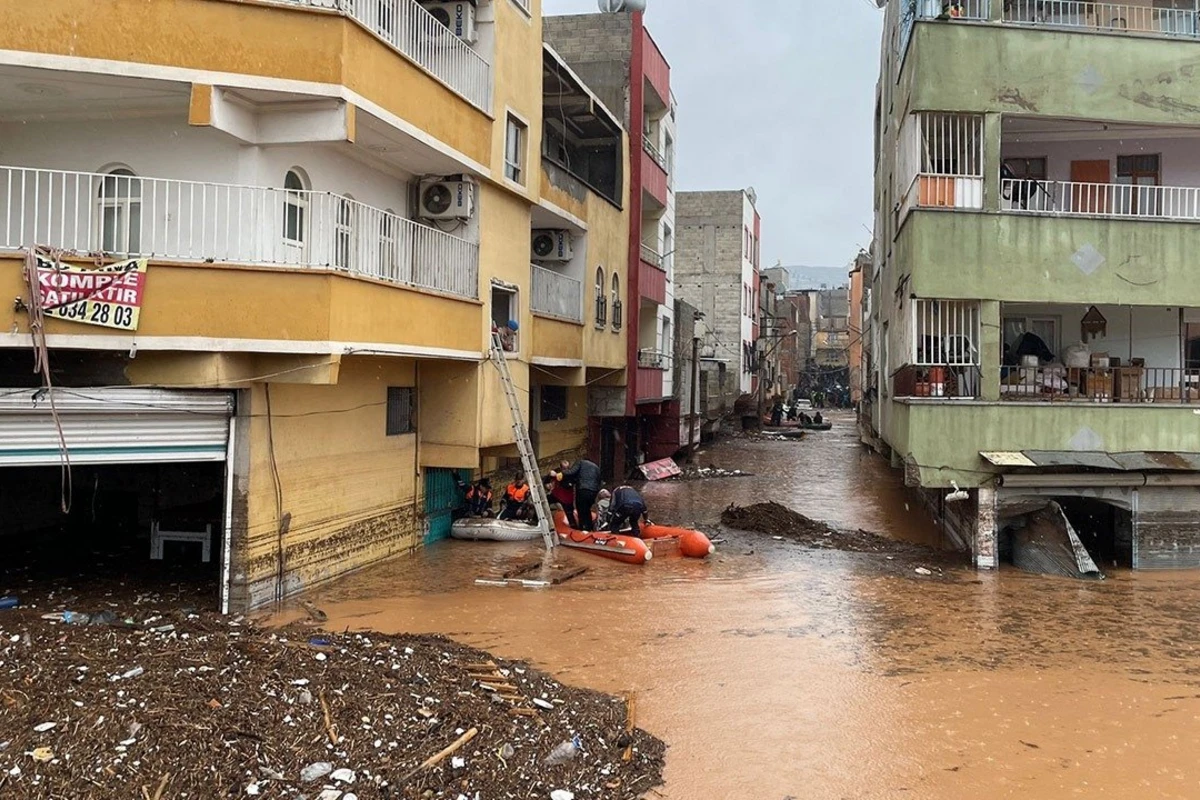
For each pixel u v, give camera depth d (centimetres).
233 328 963
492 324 1495
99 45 918
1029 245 1520
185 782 572
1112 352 1773
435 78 1241
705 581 1355
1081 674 958
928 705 857
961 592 1333
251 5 977
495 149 1470
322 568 1215
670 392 2927
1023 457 1477
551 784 639
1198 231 1532
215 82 959
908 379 1641
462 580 1297
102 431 963
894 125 2034
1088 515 1717
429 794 600
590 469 1739
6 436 920
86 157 1072
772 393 6100
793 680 917
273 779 589
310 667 757
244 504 1040
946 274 1515
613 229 2195
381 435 1376
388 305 1134
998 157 1521
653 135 2669
